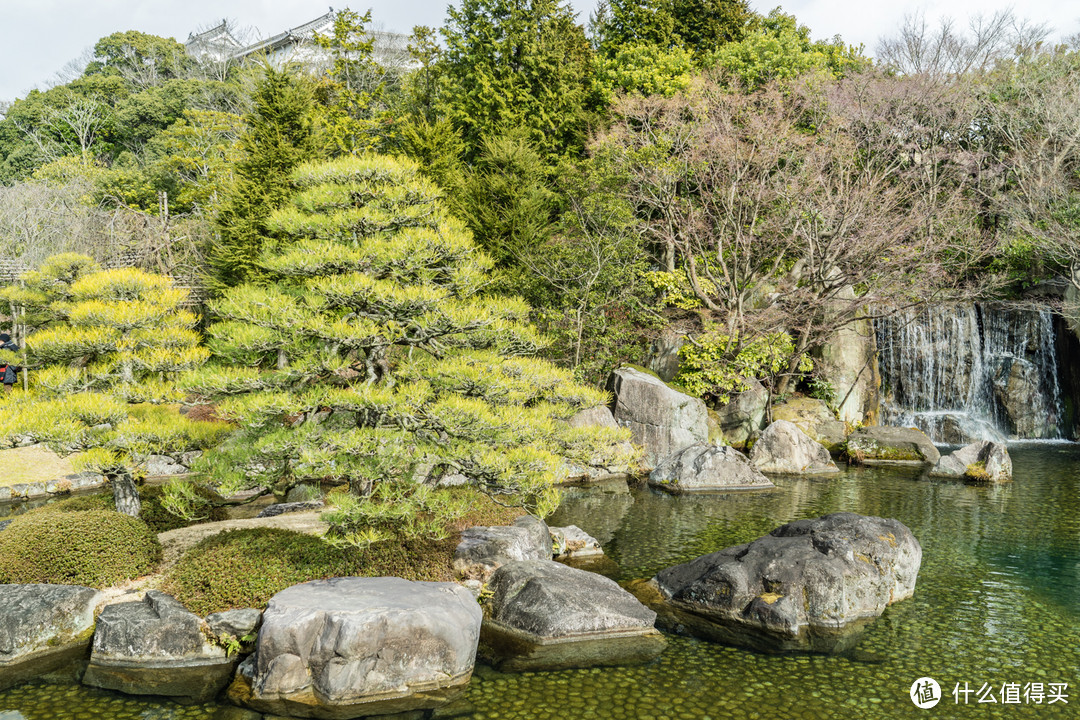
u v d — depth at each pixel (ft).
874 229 76.79
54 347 36.88
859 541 33.47
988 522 48.08
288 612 25.53
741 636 29.48
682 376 79.05
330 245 31.50
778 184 82.94
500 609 31.09
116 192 142.10
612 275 80.38
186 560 32.17
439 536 31.55
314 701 24.08
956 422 86.17
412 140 82.48
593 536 44.93
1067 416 89.81
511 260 80.07
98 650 27.37
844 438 77.51
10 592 29.01
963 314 95.20
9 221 107.45
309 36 184.44
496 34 111.45
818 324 85.20
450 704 23.75
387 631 24.85
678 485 60.80
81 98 189.47
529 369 36.65
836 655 27.58
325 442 29.32
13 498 55.62
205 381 30.48
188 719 23.00
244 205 76.59
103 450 33.94
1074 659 27.20
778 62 100.94
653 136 91.81
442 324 31.53
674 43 115.03
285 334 30.63
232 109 170.60
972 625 30.48
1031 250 93.15
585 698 24.12
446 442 31.42
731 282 81.35
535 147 101.04
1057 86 96.12
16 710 23.63
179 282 92.07
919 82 94.68
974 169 98.68
